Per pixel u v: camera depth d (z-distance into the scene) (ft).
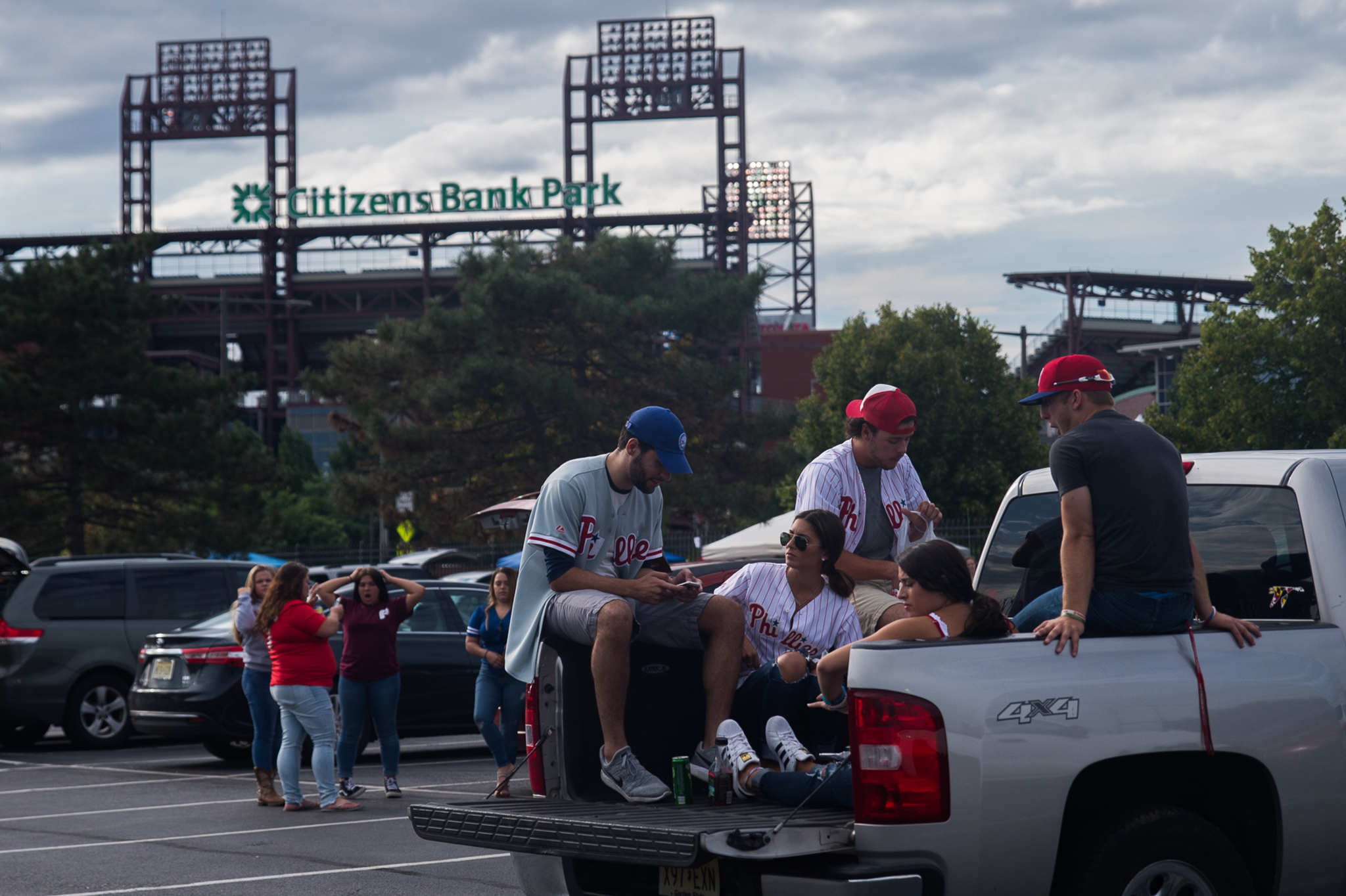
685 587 20.56
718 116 350.02
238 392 133.49
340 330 387.96
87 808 43.93
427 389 152.25
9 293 124.88
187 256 380.37
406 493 156.87
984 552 25.57
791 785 19.02
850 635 22.45
